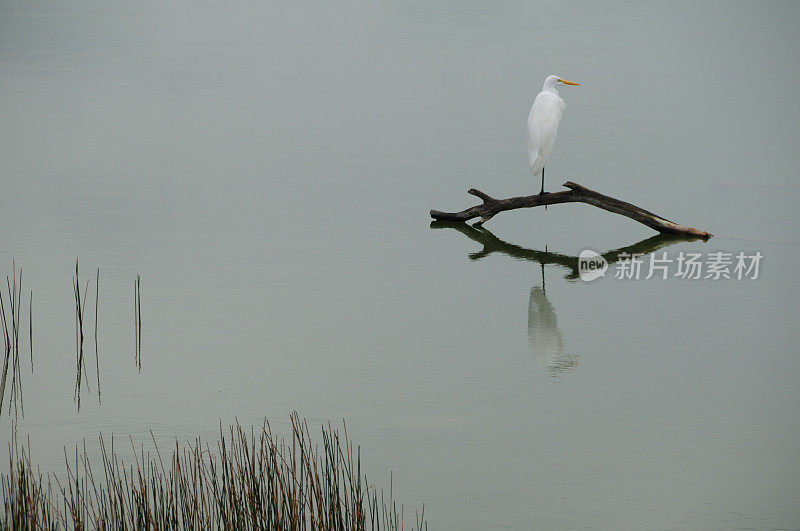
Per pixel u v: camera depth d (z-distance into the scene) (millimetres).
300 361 13234
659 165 22078
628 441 10969
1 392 12445
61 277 16359
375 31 38312
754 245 17641
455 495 9852
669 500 9742
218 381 12625
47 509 8898
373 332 14203
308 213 19859
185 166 23219
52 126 26766
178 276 16484
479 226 19219
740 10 40531
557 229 19156
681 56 32719
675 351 13492
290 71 32438
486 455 10680
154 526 8219
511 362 13188
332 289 15984
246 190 21375
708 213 19172
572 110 26875
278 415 11672
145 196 21000
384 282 16328
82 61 34875
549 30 37375
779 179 20922
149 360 13297
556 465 10461
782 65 31109
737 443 10867
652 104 27141
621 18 39312
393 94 29078
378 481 10141
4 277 16328
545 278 16531
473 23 39094
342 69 32406
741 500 9711
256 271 16750
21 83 31844
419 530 9227
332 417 11609
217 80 31500
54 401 12148
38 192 21328
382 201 20531
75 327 14398
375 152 23891
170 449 10789
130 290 15828
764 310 14859
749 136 23953
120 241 18219
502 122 25938
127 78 32156
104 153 24281
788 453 10609
